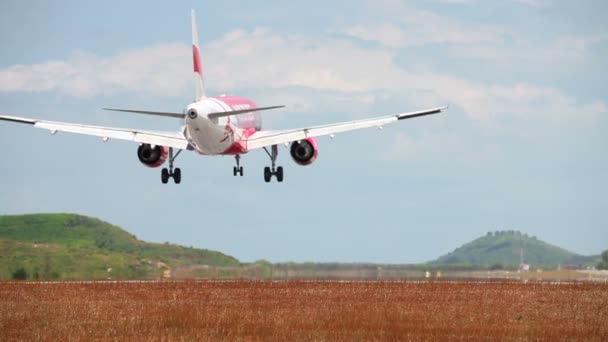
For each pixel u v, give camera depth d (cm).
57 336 15838
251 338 15662
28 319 18000
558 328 17250
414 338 15800
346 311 19188
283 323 17338
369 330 16612
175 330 16550
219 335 15975
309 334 16075
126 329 16650
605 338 16188
